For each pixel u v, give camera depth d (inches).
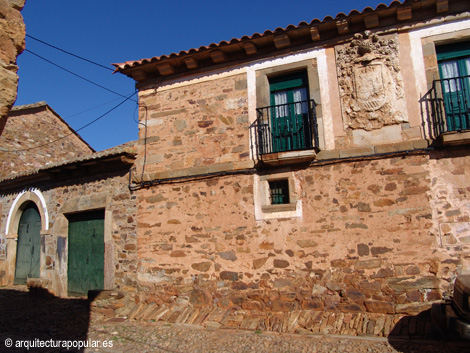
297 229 256.7
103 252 337.1
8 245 433.4
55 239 373.4
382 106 249.9
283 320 237.3
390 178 241.4
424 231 230.2
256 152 276.4
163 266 291.9
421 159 237.3
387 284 231.0
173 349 206.4
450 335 194.5
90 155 344.2
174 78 317.7
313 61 273.3
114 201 326.6
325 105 264.5
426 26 249.4
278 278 255.1
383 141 247.3
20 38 137.2
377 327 215.2
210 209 283.7
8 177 430.6
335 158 254.1
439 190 231.5
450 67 249.0
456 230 225.0
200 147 297.0
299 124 275.9
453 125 231.3
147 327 251.9
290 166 265.6
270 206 265.7
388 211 238.5
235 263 268.8
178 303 278.7
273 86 289.3
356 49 262.4
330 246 247.0
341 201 249.1
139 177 314.0
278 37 273.4
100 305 287.3
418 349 185.9
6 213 448.1
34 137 525.0
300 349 196.2
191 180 294.0
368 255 238.1
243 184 276.8
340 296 238.5
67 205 367.2
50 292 363.9
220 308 265.1
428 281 224.4
